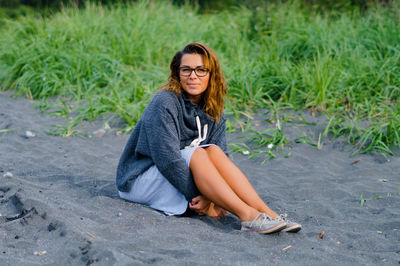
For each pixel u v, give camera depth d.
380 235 2.96
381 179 4.15
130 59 7.82
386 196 3.70
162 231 2.84
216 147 3.17
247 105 6.15
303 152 4.89
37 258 2.44
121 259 2.35
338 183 4.07
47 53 7.71
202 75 3.10
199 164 2.98
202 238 2.82
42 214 2.91
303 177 4.24
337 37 7.60
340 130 5.16
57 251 2.50
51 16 9.57
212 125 3.32
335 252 2.68
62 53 7.59
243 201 3.01
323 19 8.93
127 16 9.21
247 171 4.42
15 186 3.45
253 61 7.00
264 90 6.38
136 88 6.42
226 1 11.78
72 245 2.52
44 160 4.55
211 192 2.95
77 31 8.23
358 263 2.51
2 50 8.15
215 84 3.21
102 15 9.14
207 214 3.18
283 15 8.89
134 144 3.27
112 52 7.88
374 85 6.08
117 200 3.36
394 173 4.30
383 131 5.13
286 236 2.87
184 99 3.15
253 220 2.87
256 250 2.61
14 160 4.46
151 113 3.08
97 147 5.13
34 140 5.25
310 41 7.49
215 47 8.67
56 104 6.54
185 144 3.26
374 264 2.51
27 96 7.15
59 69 7.50
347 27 8.15
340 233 2.95
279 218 2.90
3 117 6.07
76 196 3.52
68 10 9.70
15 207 3.11
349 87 5.99
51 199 3.28
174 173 3.01
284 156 4.78
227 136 5.38
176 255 2.53
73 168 4.31
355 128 5.22
